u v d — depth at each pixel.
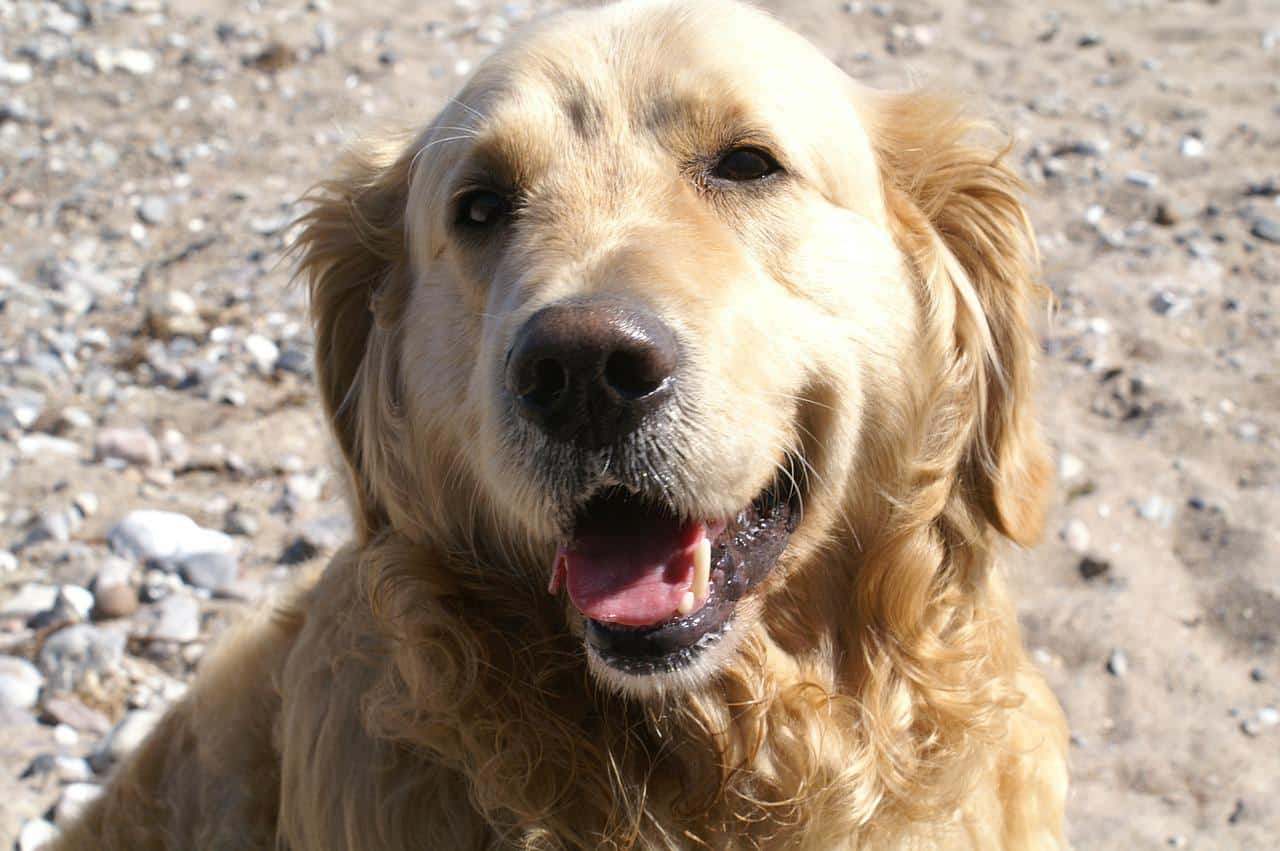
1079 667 0.92
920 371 0.68
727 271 0.63
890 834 0.68
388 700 0.66
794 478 0.66
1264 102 1.59
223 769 0.74
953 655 0.68
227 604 0.99
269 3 2.03
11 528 1.05
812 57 0.70
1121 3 1.93
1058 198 1.42
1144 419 1.10
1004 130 0.72
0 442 1.13
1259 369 1.15
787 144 0.66
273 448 1.13
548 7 1.98
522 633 0.67
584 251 0.62
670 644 0.62
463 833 0.67
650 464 0.60
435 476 0.67
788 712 0.67
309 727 0.69
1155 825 0.83
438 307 0.68
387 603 0.67
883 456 0.67
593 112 0.66
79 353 1.28
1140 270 1.29
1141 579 0.97
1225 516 1.01
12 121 1.70
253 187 1.55
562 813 0.67
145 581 1.00
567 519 0.61
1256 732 0.88
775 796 0.67
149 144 1.65
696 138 0.65
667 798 0.67
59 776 0.87
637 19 0.68
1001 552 0.73
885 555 0.67
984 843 0.69
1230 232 1.34
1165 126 1.56
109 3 2.01
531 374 0.59
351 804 0.67
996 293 0.70
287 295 1.35
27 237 1.47
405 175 0.73
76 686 0.93
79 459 1.12
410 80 1.75
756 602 0.65
